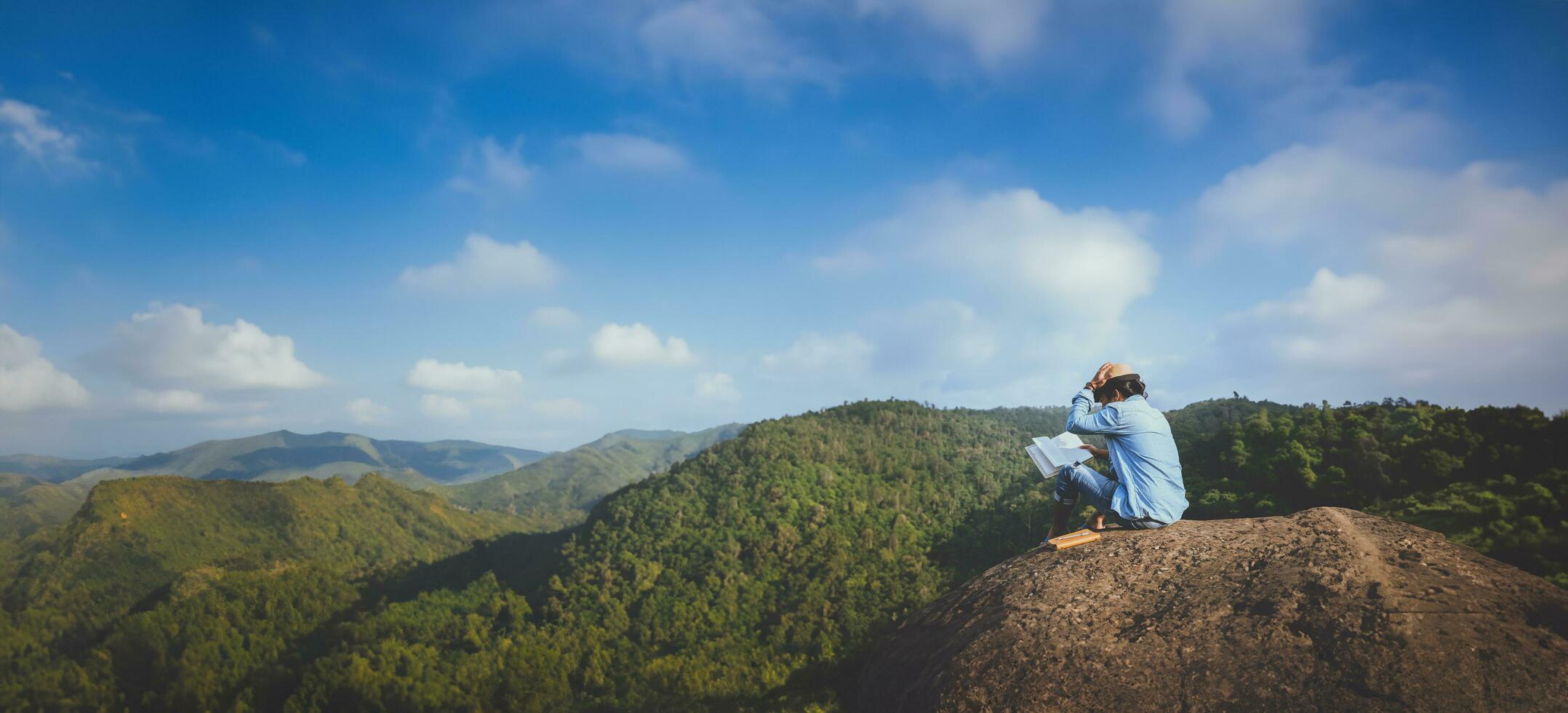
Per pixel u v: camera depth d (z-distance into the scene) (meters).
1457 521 55.22
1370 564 4.05
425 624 107.75
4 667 88.31
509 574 140.62
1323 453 74.81
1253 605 4.05
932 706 4.42
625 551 132.12
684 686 77.75
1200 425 121.50
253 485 177.00
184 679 86.94
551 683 85.56
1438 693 3.23
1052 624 4.41
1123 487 5.28
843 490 152.25
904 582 106.81
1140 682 3.87
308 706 81.00
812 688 34.72
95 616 107.25
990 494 142.62
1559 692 3.13
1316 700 3.43
